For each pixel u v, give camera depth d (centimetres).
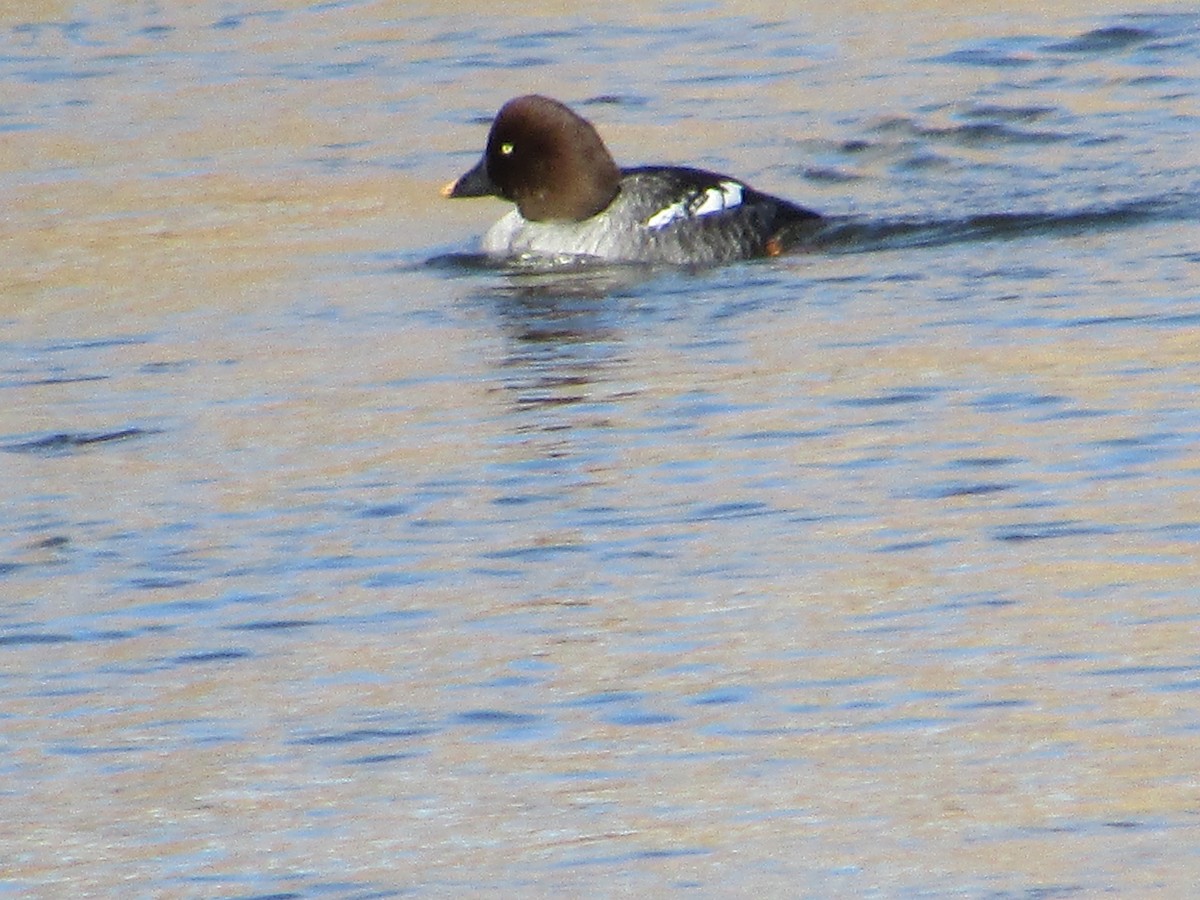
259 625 1157
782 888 860
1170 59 2541
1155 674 1030
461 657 1101
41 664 1120
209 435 1491
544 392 1549
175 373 1644
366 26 2848
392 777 977
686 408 1493
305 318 1780
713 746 988
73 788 984
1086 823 895
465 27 2825
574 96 2522
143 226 2084
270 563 1246
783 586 1169
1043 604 1121
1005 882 852
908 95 2455
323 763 994
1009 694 1020
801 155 2275
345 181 2223
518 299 1817
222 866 905
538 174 1973
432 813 941
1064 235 1903
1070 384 1486
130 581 1230
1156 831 885
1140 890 839
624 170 2022
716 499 1312
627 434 1446
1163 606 1108
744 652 1087
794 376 1552
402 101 2508
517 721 1026
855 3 2873
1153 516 1236
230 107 2502
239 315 1795
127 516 1336
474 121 2422
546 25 2827
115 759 1009
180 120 2458
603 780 962
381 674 1086
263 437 1480
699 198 1955
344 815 945
